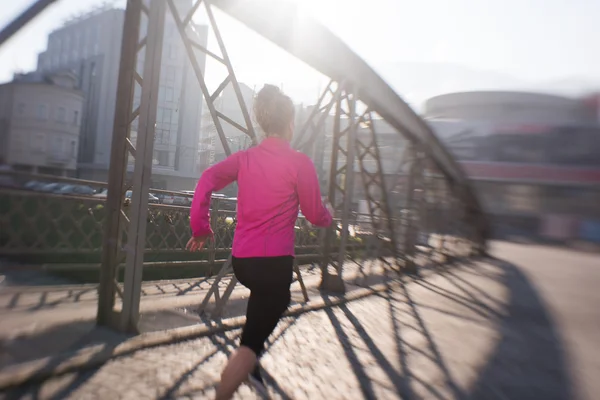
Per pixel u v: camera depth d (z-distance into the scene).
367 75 6.45
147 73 3.43
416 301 6.66
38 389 2.48
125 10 3.65
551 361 4.15
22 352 2.90
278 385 2.92
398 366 3.60
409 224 10.28
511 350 4.44
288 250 2.15
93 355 2.96
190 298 4.99
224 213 6.98
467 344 4.51
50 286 4.67
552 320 6.14
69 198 5.00
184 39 3.96
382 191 7.93
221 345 3.55
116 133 3.67
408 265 9.89
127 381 2.70
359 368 3.45
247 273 2.11
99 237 5.54
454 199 13.99
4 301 4.01
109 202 3.66
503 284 9.80
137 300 3.52
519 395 3.23
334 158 6.64
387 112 7.39
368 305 5.96
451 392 3.17
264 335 2.13
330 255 6.59
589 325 5.96
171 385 2.70
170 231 6.23
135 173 3.46
